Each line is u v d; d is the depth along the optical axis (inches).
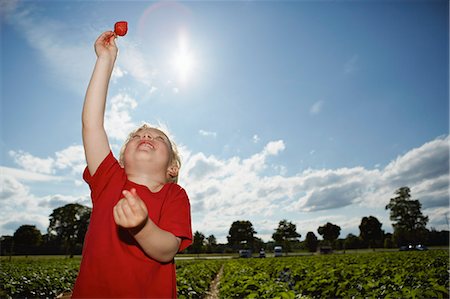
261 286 402.0
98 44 73.0
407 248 2913.4
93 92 67.6
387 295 314.8
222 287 477.4
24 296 490.9
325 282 435.8
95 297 52.8
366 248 4052.7
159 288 54.4
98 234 56.3
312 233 4252.0
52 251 3275.1
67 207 3216.0
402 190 3484.3
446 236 3376.0
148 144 65.7
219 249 4311.0
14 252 3100.4
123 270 52.7
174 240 52.2
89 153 64.9
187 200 64.1
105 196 61.1
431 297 293.7
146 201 58.6
